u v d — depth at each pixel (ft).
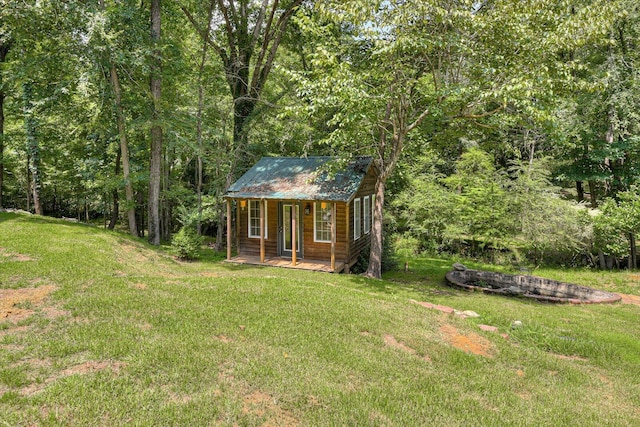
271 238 47.96
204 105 57.88
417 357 18.51
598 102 49.80
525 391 16.57
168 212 74.79
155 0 49.85
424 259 58.18
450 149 73.26
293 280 31.22
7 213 48.83
